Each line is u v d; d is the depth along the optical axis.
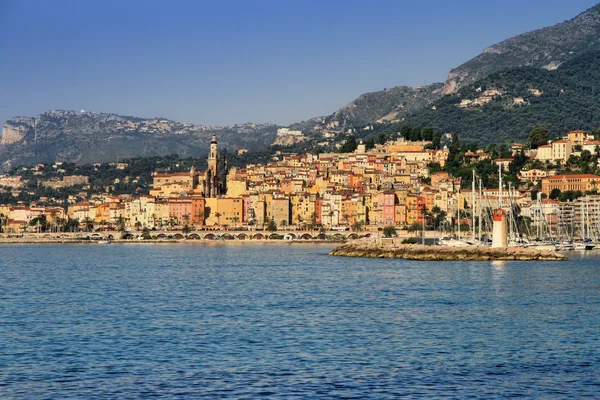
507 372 150.50
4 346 173.62
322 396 135.62
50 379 146.38
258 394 136.75
